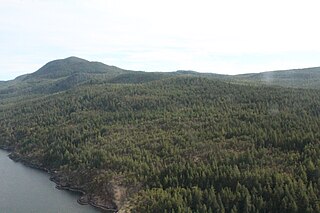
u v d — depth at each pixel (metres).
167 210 153.88
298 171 162.38
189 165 182.75
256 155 183.25
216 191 164.25
